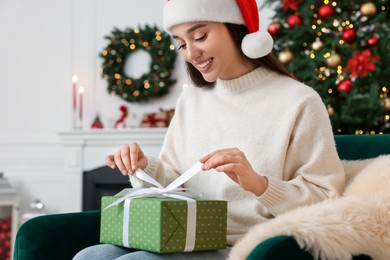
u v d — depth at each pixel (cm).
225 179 206
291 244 144
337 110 392
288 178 204
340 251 147
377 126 391
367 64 374
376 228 152
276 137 205
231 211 205
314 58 387
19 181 529
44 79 534
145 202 171
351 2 394
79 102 529
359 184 188
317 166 199
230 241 199
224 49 204
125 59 525
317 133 202
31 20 535
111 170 498
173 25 202
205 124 219
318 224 148
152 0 527
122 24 529
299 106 203
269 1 416
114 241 182
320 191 193
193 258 173
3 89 534
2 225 497
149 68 524
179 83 525
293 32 394
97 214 220
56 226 210
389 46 383
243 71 213
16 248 206
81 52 532
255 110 210
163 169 215
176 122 229
